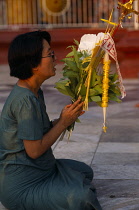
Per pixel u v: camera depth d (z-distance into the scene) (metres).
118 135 9.33
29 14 20.70
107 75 5.19
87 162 7.57
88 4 20.09
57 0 20.19
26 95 5.07
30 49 5.00
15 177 5.34
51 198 5.18
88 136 9.22
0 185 5.45
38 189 5.29
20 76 5.12
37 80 5.24
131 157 7.80
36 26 20.64
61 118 5.17
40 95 5.55
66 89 5.30
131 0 5.05
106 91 5.23
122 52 18.30
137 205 5.81
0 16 20.92
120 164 7.43
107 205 5.82
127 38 18.08
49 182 5.36
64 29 20.09
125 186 6.45
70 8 20.27
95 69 5.25
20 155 5.31
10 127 5.20
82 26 20.25
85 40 5.45
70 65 5.23
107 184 6.54
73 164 6.10
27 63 5.05
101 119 10.62
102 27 20.00
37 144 5.07
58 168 5.57
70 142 8.78
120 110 11.78
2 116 5.26
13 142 5.23
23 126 5.04
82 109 5.26
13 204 5.39
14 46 5.06
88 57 5.23
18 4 20.67
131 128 9.89
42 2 20.42
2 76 18.30
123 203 5.88
